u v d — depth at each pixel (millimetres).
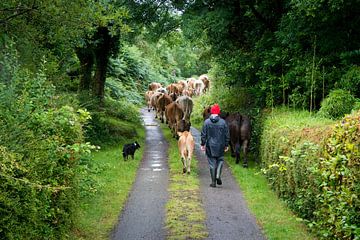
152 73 48406
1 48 8766
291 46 13156
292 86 13664
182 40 21141
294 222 7578
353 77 11094
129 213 8281
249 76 16312
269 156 10539
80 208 7504
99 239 6828
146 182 10969
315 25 12328
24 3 8586
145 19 18922
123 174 11719
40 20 9273
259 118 13664
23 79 7371
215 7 16516
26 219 4555
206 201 9195
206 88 38938
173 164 13195
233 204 8953
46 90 7117
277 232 7074
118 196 9430
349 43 12539
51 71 10453
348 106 10180
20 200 4469
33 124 5742
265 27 16453
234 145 13445
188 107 21000
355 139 5082
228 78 19375
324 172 5633
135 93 38375
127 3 18125
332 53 12578
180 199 9266
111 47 21562
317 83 12164
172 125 19672
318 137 7020
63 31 9664
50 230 5223
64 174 5758
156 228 7418
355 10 11898
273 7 15750
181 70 63875
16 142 4977
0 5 8508
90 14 9703
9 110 5637
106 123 18328
